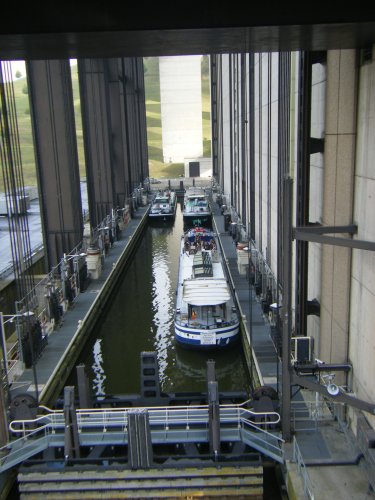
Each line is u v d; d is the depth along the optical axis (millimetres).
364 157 15328
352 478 14523
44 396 20594
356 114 15828
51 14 11094
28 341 22594
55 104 31812
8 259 34125
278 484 16156
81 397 17562
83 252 35125
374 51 14211
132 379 25250
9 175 23594
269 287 27141
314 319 20391
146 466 15680
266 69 29828
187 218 58312
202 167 100938
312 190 19812
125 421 17125
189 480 15648
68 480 15648
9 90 22625
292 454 15562
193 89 110938
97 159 48719
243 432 16734
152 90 149250
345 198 16453
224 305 27156
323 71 17875
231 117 52031
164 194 71562
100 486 15633
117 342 29359
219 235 46875
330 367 16984
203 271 31156
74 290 31609
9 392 19625
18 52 13305
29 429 17312
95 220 46094
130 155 67312
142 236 57281
